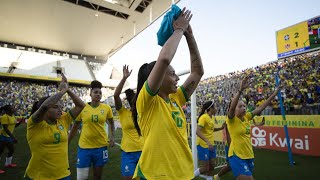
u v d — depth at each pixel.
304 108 7.77
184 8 1.41
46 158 2.51
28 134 2.51
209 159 4.54
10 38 29.05
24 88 28.31
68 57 36.44
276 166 5.79
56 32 26.66
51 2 19.52
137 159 3.66
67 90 2.78
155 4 19.41
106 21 23.30
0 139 5.99
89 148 3.75
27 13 21.53
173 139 1.36
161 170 1.28
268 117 8.48
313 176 4.83
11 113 6.29
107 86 35.34
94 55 38.12
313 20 11.24
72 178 5.15
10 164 6.12
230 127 3.42
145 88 1.31
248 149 3.35
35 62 32.38
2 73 27.61
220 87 10.84
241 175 3.17
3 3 19.58
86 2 20.03
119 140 12.10
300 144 7.44
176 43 1.29
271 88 10.06
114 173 5.49
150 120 1.36
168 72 1.47
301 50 11.51
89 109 3.93
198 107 8.52
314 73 9.55
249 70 12.09
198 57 1.75
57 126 2.70
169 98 1.55
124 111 3.94
